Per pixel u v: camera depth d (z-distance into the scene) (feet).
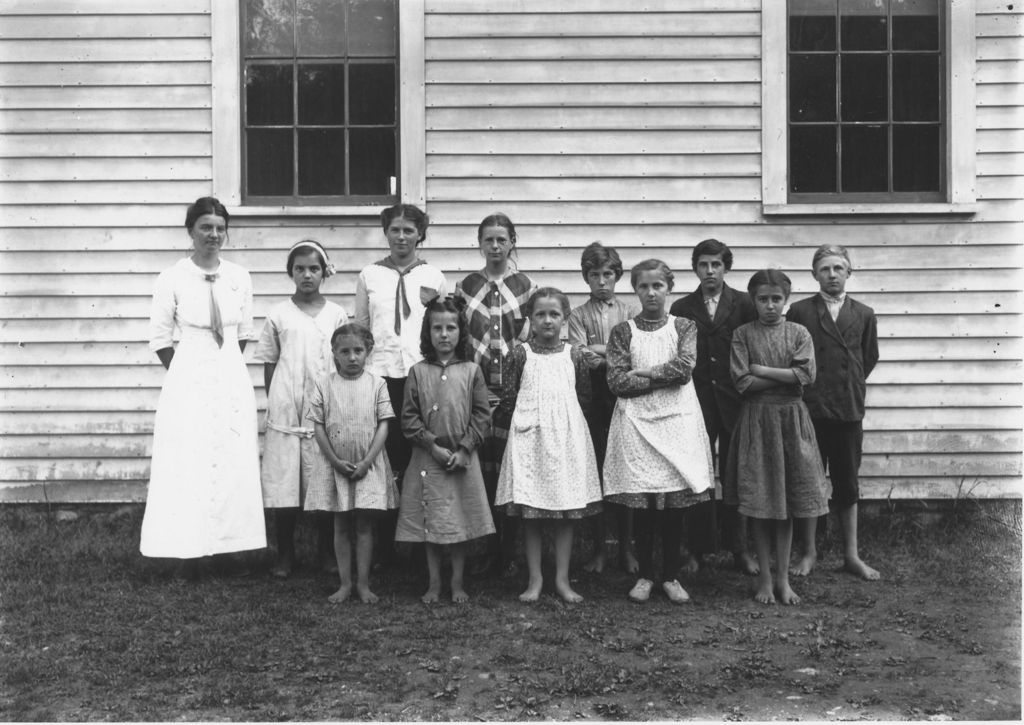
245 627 15.52
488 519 16.80
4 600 16.81
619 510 19.02
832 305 18.83
